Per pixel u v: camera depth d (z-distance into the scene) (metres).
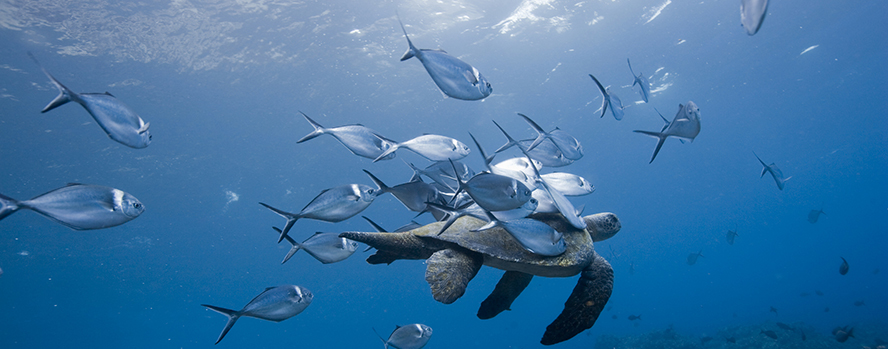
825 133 44.22
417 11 16.31
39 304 39.28
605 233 4.50
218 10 14.54
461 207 3.00
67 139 19.42
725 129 37.94
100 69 15.91
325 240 4.22
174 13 14.37
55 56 14.89
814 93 32.69
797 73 28.16
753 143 43.75
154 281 38.75
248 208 30.38
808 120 39.22
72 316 44.25
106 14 13.90
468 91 3.12
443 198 3.49
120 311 45.03
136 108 18.20
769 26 21.28
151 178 23.66
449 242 3.43
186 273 39.19
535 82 22.44
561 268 3.43
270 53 16.80
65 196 2.49
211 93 18.42
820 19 21.42
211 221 30.91
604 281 3.49
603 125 30.44
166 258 35.03
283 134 22.91
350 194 3.34
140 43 15.28
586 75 22.81
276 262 42.78
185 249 34.38
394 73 19.48
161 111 18.86
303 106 20.53
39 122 17.98
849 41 24.59
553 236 2.99
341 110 21.25
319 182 28.77
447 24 17.19
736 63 24.86
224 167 24.55
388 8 15.91
